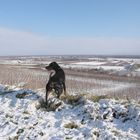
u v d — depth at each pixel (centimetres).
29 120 1050
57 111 1138
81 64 8856
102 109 1067
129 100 1173
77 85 2827
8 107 1218
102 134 875
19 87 1636
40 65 7519
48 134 923
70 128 962
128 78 3722
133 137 841
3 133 958
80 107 1125
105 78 3662
